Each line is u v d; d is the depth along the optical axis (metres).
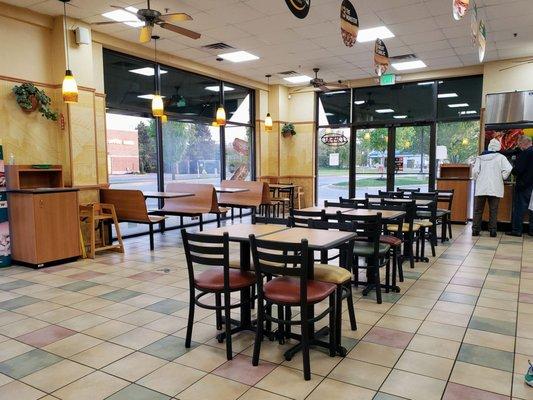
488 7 5.80
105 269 5.31
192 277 3.03
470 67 9.25
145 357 2.90
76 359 2.88
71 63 6.04
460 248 6.52
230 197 9.24
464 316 3.64
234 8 5.82
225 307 2.88
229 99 10.34
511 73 8.63
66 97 5.23
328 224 3.63
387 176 10.68
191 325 3.05
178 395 2.41
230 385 2.52
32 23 5.80
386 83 9.98
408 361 2.82
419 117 10.11
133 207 6.41
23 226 5.36
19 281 4.76
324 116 11.47
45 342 3.15
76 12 5.85
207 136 9.77
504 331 3.31
